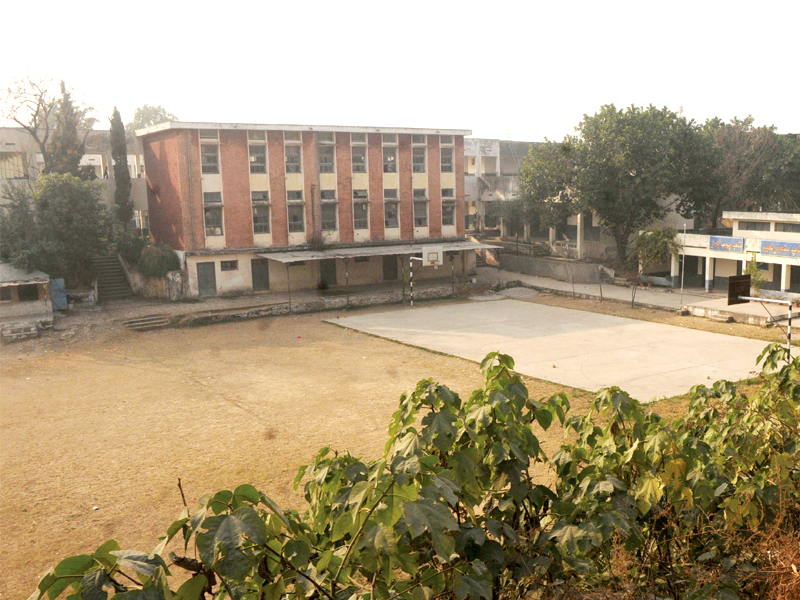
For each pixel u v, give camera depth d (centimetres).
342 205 3944
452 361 2420
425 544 397
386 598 358
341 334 2961
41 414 1877
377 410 1853
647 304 3419
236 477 1401
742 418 673
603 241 4506
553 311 3425
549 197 4238
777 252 3266
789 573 437
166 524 1193
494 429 479
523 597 450
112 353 2642
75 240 3359
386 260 4203
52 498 1315
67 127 3784
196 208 3553
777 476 565
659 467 512
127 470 1455
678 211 4122
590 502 475
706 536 534
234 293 3706
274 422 1770
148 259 3588
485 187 5281
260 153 3691
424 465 387
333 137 3869
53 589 287
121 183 3866
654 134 3725
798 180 4478
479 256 5025
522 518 519
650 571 496
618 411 558
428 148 4178
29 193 3538
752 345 2548
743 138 4403
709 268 3669
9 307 3042
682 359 2348
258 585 340
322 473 439
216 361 2491
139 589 284
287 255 3653
